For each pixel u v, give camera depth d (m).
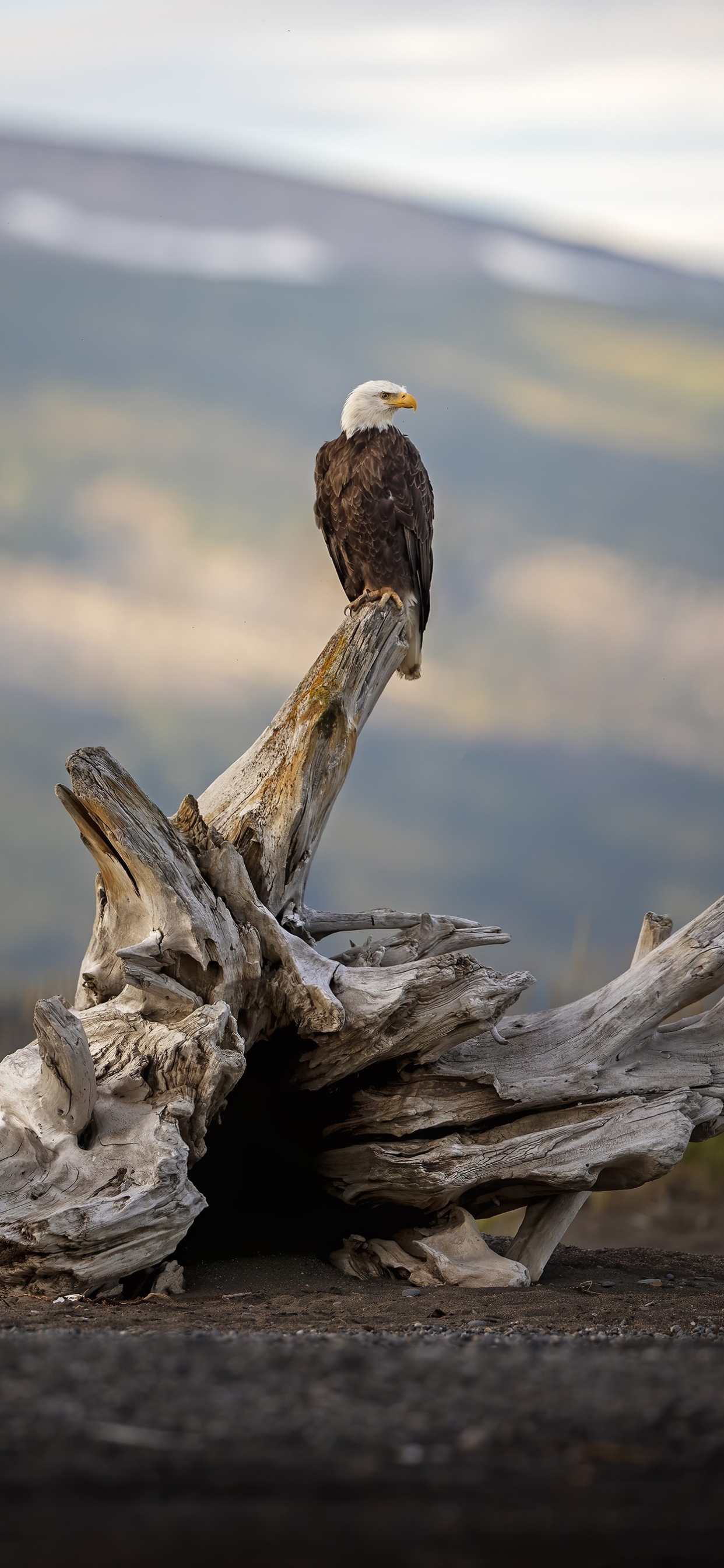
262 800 18.58
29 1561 5.82
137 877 16.02
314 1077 17.34
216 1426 7.60
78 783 15.59
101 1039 16.12
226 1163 18.81
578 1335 11.98
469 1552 6.03
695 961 18.16
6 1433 7.38
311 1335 11.32
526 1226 17.89
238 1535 6.14
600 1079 17.95
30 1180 14.66
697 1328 13.22
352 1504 6.54
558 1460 7.20
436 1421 7.80
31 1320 12.65
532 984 16.98
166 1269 15.30
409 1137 17.47
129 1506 6.44
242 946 16.39
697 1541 6.18
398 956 18.64
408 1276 16.69
